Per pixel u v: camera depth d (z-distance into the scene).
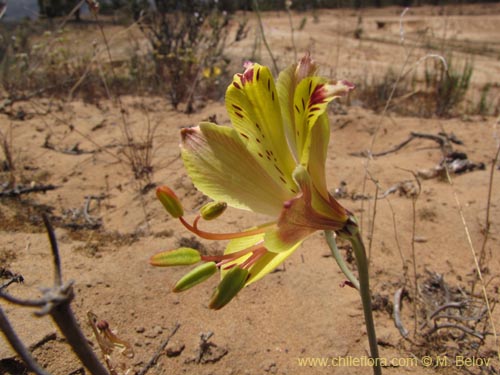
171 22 0.74
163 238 0.28
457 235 0.30
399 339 0.22
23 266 0.24
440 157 0.42
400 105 0.63
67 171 0.39
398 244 0.27
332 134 0.50
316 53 1.29
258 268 0.12
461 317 0.22
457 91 0.62
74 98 0.62
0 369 0.17
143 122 0.52
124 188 0.36
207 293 0.23
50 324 0.19
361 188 0.37
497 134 0.49
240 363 0.20
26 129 0.49
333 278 0.25
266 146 0.13
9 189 0.35
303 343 0.21
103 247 0.27
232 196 0.13
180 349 0.20
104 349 0.13
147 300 0.22
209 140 0.13
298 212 0.11
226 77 0.72
